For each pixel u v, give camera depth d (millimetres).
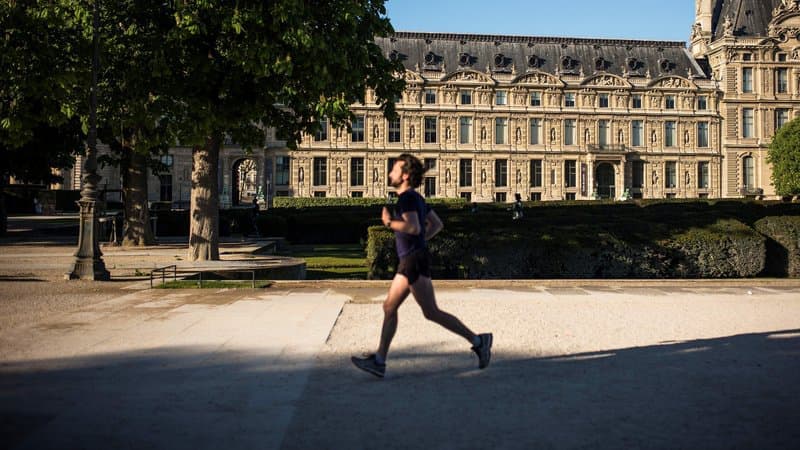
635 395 7023
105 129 31938
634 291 16641
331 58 19109
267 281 17312
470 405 6621
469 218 20703
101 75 21766
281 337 9938
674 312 13016
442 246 18891
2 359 8352
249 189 112375
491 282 17547
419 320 11672
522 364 8422
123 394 6879
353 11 19422
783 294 16172
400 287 7422
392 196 84312
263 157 82938
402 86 22719
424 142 84938
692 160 89562
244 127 22078
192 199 20953
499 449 5422
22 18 20453
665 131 89188
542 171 86625
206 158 20734
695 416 6336
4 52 20375
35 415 6180
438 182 84875
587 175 86812
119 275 18734
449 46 88188
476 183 85375
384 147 84375
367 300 14383
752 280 18516
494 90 85625
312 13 19328
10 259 22953
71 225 50781
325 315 12094
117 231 34875
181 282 16984
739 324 11602
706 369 8203
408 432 5816
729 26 91500
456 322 7742
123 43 20109
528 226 20438
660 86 88688
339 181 84062
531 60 88188
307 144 83375
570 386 7363
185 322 11219
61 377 7512
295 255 32094
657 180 88750
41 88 21031
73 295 14719
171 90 19438
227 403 6602
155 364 8148
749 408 6594
